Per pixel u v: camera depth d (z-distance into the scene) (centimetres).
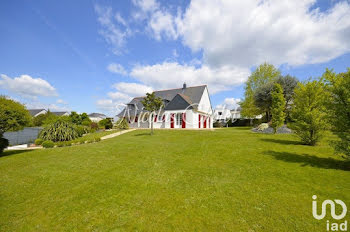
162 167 584
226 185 420
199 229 268
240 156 665
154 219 301
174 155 737
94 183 478
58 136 1436
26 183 505
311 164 541
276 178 446
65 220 316
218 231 262
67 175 559
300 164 544
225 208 322
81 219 315
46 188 465
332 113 529
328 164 537
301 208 308
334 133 526
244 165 562
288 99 2066
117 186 448
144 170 563
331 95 533
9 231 293
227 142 950
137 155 769
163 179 480
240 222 279
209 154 720
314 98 782
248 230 260
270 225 267
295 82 2017
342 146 503
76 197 402
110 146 1015
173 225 281
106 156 782
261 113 2736
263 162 579
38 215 338
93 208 350
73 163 695
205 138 1156
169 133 1520
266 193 370
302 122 786
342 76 513
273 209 309
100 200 381
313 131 794
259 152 705
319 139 785
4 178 550
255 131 1584
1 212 353
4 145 987
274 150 726
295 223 269
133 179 491
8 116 924
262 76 3000
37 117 3183
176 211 322
